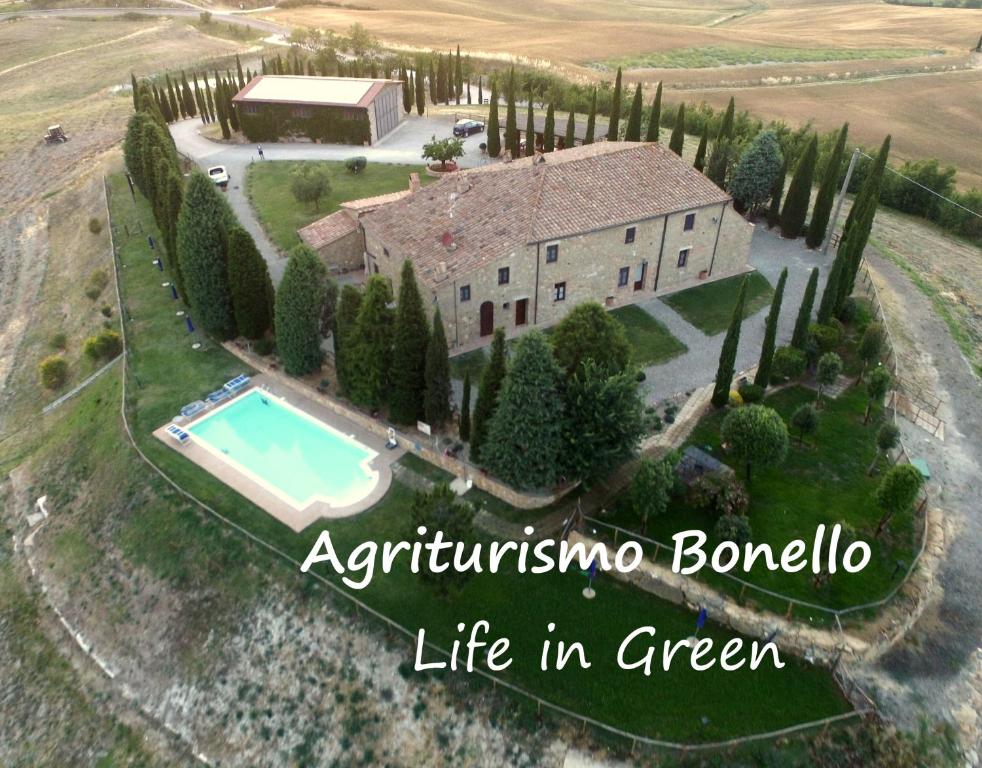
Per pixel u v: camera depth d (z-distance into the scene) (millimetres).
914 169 76625
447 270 46156
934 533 35219
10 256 79562
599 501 36562
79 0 194625
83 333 59688
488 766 27547
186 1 197875
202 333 53281
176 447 41844
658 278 55375
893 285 58531
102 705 32531
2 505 43969
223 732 30094
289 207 72562
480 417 36188
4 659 35594
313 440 42219
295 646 31500
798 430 39781
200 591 34312
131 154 73312
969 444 41500
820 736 27438
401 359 38688
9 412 55344
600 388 32969
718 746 27031
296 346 44594
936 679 29406
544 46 156125
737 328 38938
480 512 36469
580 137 84750
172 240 52406
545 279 49750
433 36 163500
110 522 38938
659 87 72438
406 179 79688
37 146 103562
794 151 80062
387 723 28922
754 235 65875
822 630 29797
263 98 91688
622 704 28453
